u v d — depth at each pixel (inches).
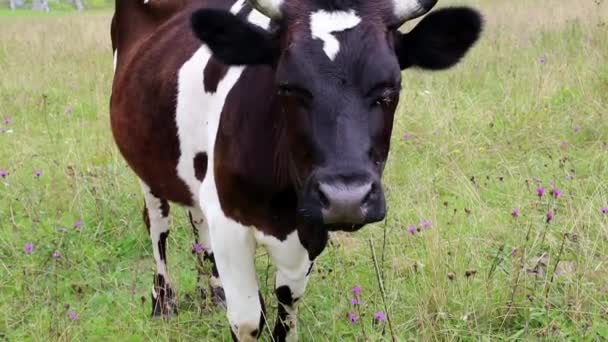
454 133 267.4
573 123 273.1
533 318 157.2
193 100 152.0
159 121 163.3
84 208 235.8
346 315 166.6
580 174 234.1
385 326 157.2
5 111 353.7
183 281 199.6
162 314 175.0
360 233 204.2
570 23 432.8
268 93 128.6
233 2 162.1
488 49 394.6
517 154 254.1
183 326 174.6
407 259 183.0
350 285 179.5
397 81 115.2
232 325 145.5
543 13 482.0
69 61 465.4
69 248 213.3
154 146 167.8
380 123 113.5
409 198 217.6
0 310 178.5
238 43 123.3
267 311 175.3
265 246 139.4
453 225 200.8
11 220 229.9
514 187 224.2
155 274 189.0
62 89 397.1
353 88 111.5
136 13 196.4
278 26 122.0
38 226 223.6
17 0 1774.1
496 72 358.6
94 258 211.2
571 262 176.2
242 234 138.3
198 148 153.3
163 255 187.9
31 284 188.2
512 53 388.8
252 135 130.3
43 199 240.4
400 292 171.0
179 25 173.6
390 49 116.6
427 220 190.4
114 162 261.4
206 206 144.6
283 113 123.5
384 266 185.8
